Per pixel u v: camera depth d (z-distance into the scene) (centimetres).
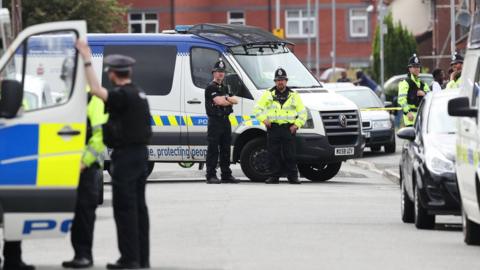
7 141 4034
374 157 11606
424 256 4653
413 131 6019
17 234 4066
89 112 4278
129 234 4241
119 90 4194
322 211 6375
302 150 8375
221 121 8244
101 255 4731
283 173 8375
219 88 8231
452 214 5522
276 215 6141
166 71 8462
